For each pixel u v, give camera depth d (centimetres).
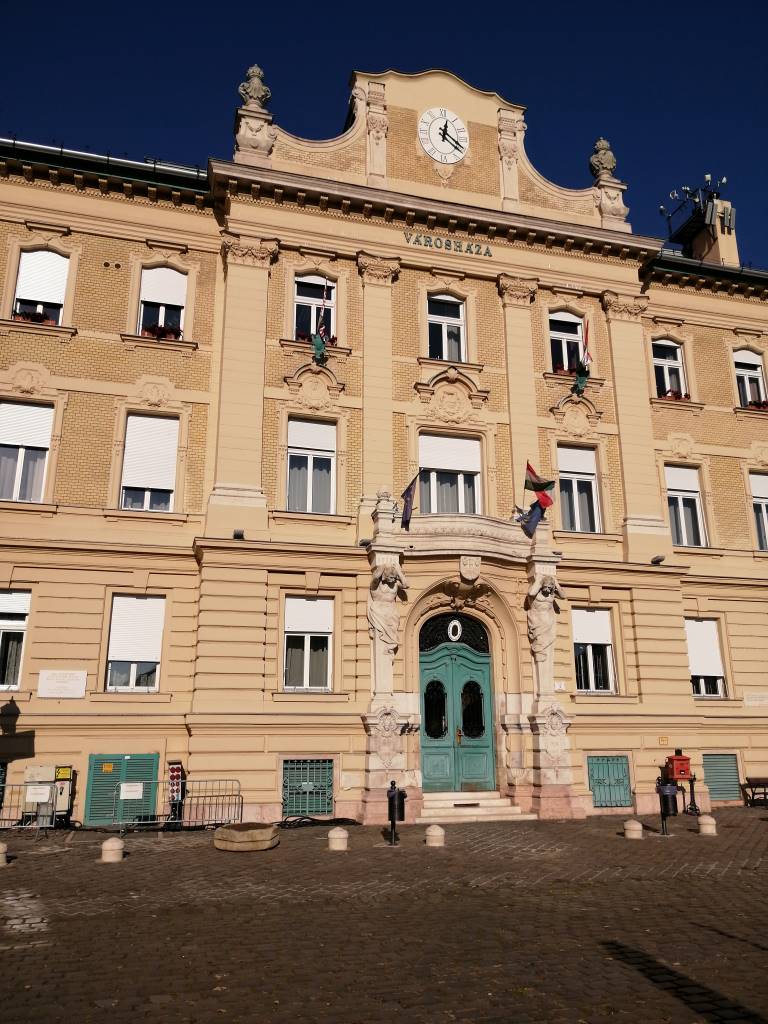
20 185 1934
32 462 1820
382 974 715
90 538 1780
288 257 2045
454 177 2238
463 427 2066
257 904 959
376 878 1113
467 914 926
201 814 1623
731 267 2450
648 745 1956
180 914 909
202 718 1664
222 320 1984
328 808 1719
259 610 1769
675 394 2350
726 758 2095
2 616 1709
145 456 1878
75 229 1952
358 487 1947
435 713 1870
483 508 2038
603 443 2178
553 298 2248
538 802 1769
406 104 2242
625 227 2350
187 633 1780
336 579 1845
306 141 2122
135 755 1689
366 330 2039
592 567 2023
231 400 1884
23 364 1834
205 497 1872
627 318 2286
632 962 755
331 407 1975
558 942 817
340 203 2072
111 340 1905
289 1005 641
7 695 1656
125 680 1752
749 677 2175
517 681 1886
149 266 1991
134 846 1370
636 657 2020
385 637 1772
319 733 1736
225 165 1959
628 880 1128
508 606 1895
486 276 2189
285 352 1978
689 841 1470
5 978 690
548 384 2178
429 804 1781
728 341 2461
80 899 974
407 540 1839
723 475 2328
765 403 2436
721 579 2203
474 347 2138
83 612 1734
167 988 674
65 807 1591
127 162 1975
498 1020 615
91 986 676
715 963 754
